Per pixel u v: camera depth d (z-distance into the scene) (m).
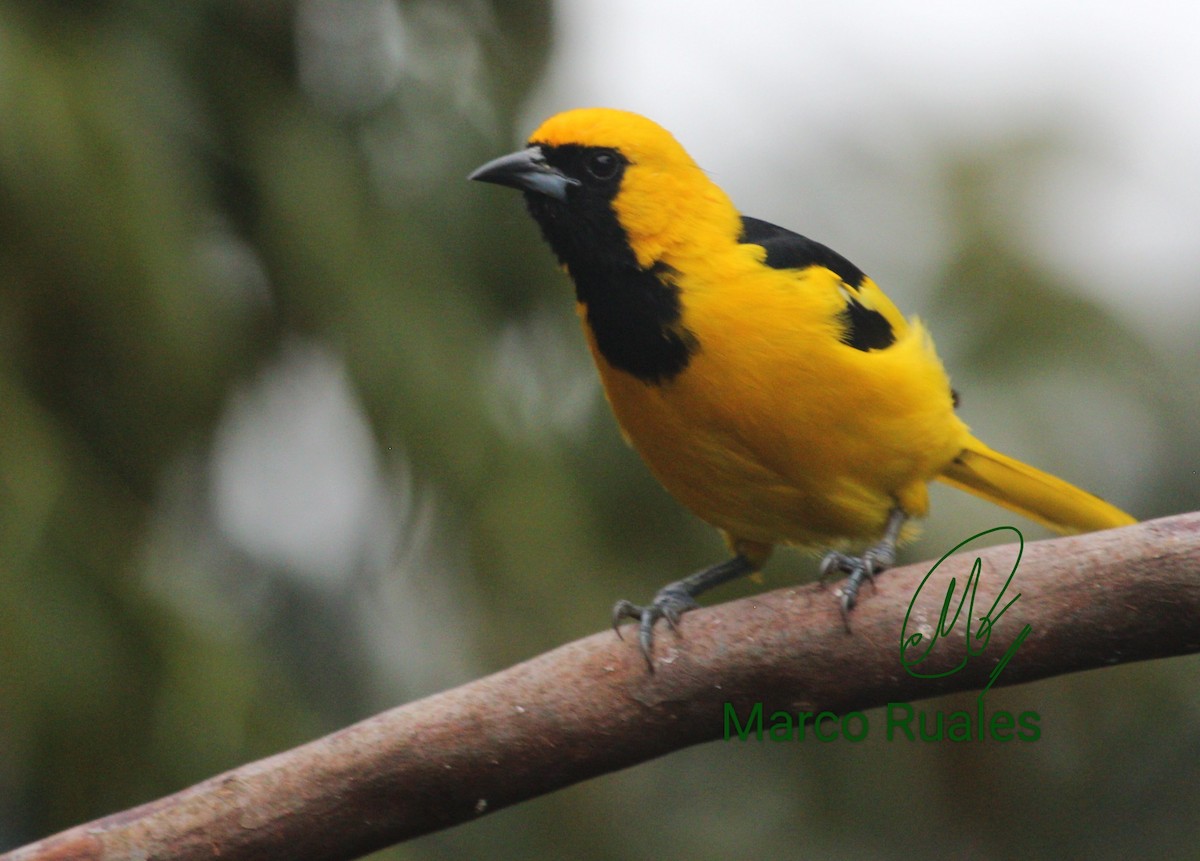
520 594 10.83
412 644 12.07
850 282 8.49
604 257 8.29
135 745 9.52
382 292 10.81
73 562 9.57
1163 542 6.52
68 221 9.59
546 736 6.86
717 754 13.28
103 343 10.05
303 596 11.85
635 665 6.90
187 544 11.01
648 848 12.24
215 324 10.29
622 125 8.41
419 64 11.65
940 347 11.83
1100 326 11.84
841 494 8.37
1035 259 11.98
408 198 11.60
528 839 11.69
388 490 10.96
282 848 6.76
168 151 10.31
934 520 11.05
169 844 6.68
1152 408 11.95
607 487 11.98
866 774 12.53
